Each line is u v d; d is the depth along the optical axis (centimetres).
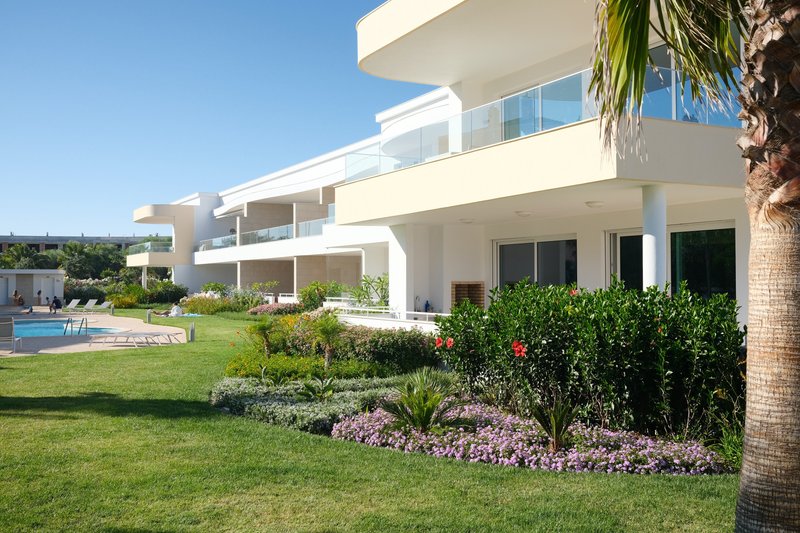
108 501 596
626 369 790
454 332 1036
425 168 1411
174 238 5412
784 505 376
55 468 700
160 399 1138
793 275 384
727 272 1184
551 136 1080
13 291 5150
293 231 3819
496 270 1739
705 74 593
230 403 1048
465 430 835
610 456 704
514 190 1160
